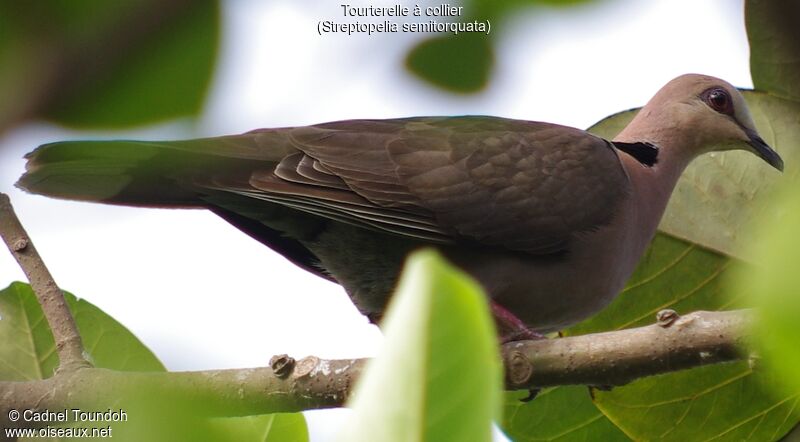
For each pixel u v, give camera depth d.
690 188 8.52
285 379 7.46
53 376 7.49
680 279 8.73
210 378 7.48
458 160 9.25
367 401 2.83
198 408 3.31
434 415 2.82
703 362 7.03
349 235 9.18
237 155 8.80
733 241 8.38
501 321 9.40
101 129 4.29
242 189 8.52
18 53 4.07
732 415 8.06
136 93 4.27
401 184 9.06
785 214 3.08
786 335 3.06
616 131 9.47
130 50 4.16
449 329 2.82
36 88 4.09
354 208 8.81
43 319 8.27
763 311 3.08
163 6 4.14
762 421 8.04
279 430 5.52
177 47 4.24
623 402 8.14
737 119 10.80
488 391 2.83
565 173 9.49
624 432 8.39
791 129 8.14
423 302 2.82
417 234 8.98
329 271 9.54
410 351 2.82
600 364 7.27
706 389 8.05
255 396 7.48
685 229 8.50
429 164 9.18
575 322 9.80
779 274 3.04
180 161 8.46
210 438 3.15
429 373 2.81
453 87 5.63
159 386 7.39
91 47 4.10
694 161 8.55
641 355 7.15
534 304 9.55
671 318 7.11
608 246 9.52
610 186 9.65
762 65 7.82
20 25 4.05
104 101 4.24
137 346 7.93
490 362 2.84
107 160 8.29
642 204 10.09
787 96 7.99
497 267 9.30
